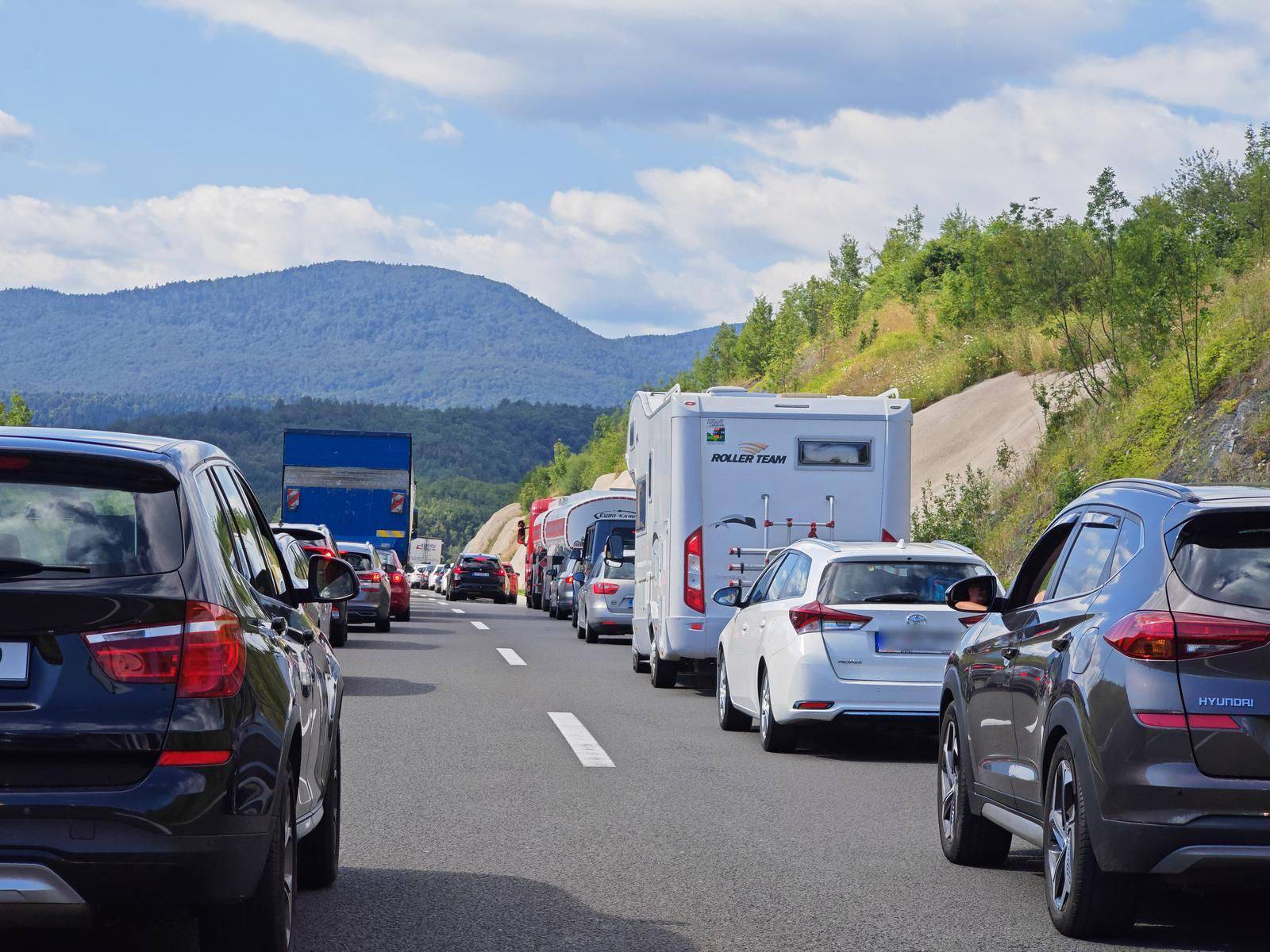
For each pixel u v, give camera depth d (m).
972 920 13.07
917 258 117.69
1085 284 58.56
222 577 9.99
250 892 9.71
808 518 32.69
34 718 9.14
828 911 13.41
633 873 14.95
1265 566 11.66
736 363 161.12
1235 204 61.00
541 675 38.75
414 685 35.00
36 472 9.96
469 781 20.78
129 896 9.21
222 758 9.40
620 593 53.66
